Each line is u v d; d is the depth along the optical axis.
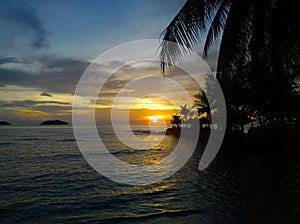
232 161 21.16
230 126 35.34
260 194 9.94
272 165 17.66
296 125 27.00
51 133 91.38
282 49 5.91
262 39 5.88
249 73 6.79
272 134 27.84
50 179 14.93
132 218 7.71
